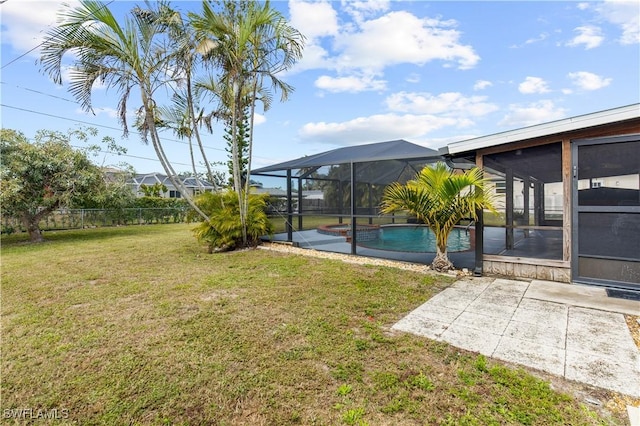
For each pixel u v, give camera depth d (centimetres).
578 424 195
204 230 846
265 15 692
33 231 1131
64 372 267
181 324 362
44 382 253
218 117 945
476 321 354
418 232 1133
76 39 610
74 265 694
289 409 218
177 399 231
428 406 216
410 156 705
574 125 455
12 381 255
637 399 216
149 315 391
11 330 353
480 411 209
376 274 575
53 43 605
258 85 845
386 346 301
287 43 748
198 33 690
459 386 237
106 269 650
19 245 1025
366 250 836
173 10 698
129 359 286
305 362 276
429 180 552
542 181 799
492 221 605
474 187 529
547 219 788
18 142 1080
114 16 623
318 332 334
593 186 470
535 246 621
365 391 234
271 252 839
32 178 1070
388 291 472
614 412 205
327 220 1189
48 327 360
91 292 490
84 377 259
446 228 579
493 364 265
